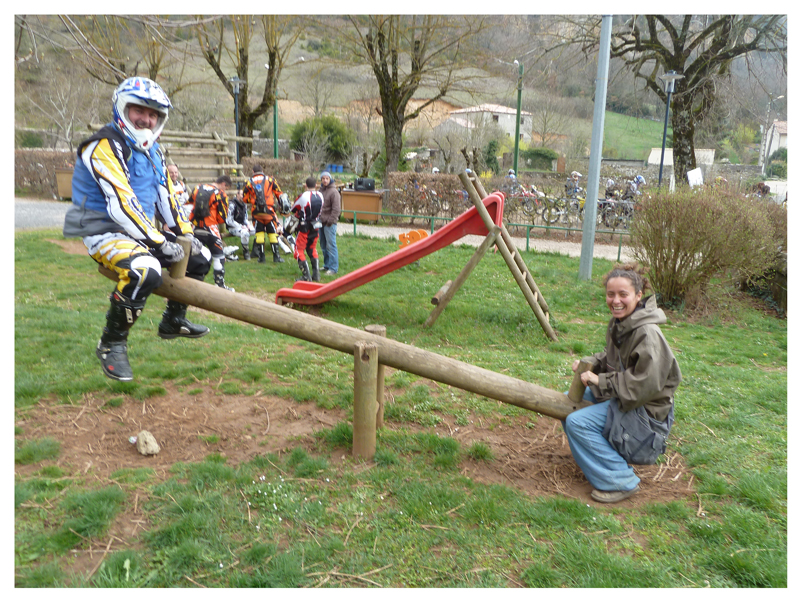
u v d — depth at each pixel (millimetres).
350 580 2840
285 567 2865
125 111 3414
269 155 41000
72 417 4445
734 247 8859
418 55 22031
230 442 4219
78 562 2893
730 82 22812
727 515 3426
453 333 7633
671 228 9242
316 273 10328
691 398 5340
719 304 9656
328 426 4504
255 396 5035
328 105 44062
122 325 3646
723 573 2963
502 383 3867
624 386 3404
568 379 5867
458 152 33781
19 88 28312
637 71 24469
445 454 4078
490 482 3818
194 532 3098
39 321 6734
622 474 3619
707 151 32281
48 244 12711
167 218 3889
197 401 4883
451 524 3301
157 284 3445
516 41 25500
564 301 9641
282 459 3982
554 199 17547
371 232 16656
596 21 23047
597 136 10742
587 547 3092
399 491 3596
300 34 24344
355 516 3346
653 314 3455
